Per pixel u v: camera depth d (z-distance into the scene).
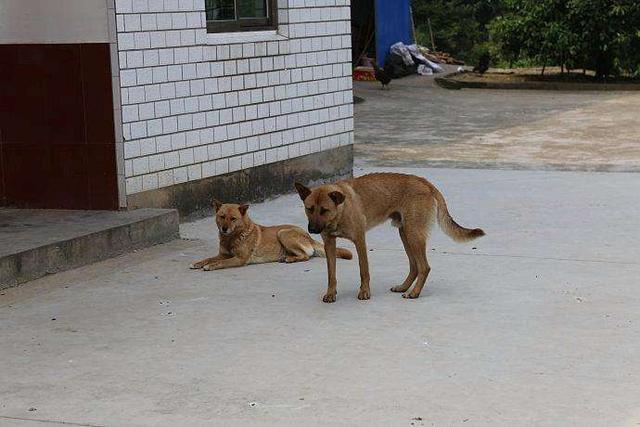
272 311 7.52
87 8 9.94
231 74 11.58
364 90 27.48
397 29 31.69
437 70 31.69
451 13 41.12
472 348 6.55
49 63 10.16
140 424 5.37
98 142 10.14
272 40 12.20
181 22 10.75
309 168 13.13
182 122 10.88
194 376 6.11
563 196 12.26
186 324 7.21
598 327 6.98
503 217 11.05
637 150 16.28
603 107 23.14
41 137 10.33
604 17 28.36
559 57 29.75
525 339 6.72
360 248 7.71
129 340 6.86
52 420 5.45
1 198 10.55
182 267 9.02
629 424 5.25
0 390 5.92
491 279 8.40
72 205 10.34
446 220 7.84
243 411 5.52
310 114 13.05
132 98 10.16
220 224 8.86
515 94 26.89
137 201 10.33
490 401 5.61
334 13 13.37
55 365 6.36
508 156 15.95
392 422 5.32
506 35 30.02
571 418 5.34
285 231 9.19
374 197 7.73
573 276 8.45
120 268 8.98
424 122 20.86
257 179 12.19
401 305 7.62
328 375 6.07
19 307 7.71
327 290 7.89
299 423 5.33
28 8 10.15
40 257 8.61
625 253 9.27
